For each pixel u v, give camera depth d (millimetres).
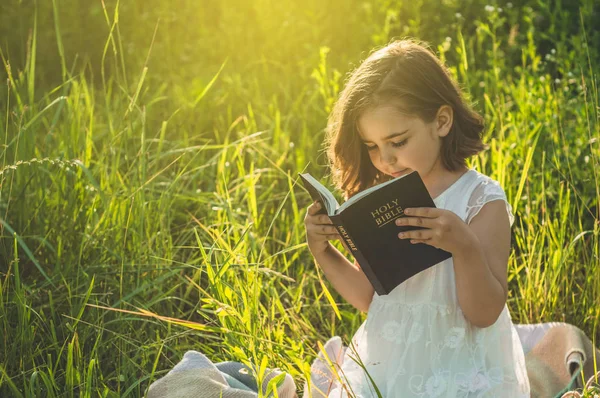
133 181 4059
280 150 5203
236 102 5984
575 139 4695
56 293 3678
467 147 2783
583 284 3953
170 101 5922
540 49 6270
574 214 4328
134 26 7062
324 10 6918
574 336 3379
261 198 4762
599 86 5082
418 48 2771
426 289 2730
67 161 3842
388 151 2682
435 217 2443
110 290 3699
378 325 2818
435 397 2660
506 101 5395
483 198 2721
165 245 3973
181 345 3557
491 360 2730
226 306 3109
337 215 2455
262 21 6883
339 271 2998
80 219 3982
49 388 2986
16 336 3287
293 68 6570
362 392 2766
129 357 3428
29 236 3680
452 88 2756
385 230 2480
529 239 3938
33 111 4273
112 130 4316
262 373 2654
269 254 4387
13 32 6898
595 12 6258
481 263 2523
